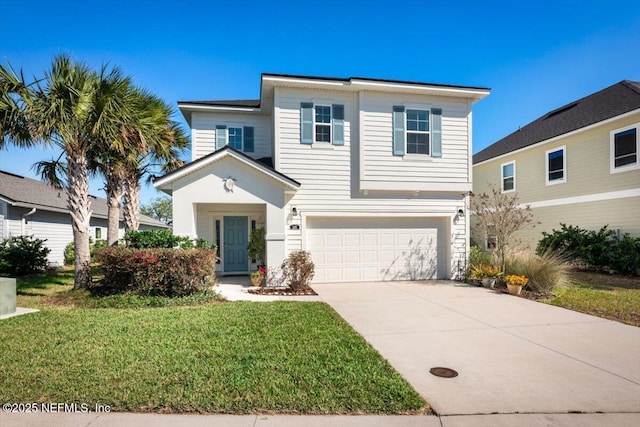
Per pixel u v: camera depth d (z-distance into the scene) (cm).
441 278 1187
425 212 1152
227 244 1216
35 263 1341
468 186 1159
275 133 1062
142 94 1015
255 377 373
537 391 363
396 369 418
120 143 845
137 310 700
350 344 491
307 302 793
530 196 1706
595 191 1377
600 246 1250
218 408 312
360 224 1132
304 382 364
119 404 317
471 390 363
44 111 748
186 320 611
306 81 1040
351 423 295
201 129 1258
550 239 1434
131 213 1264
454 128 1157
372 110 1101
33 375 374
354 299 852
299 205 1070
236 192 981
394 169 1109
